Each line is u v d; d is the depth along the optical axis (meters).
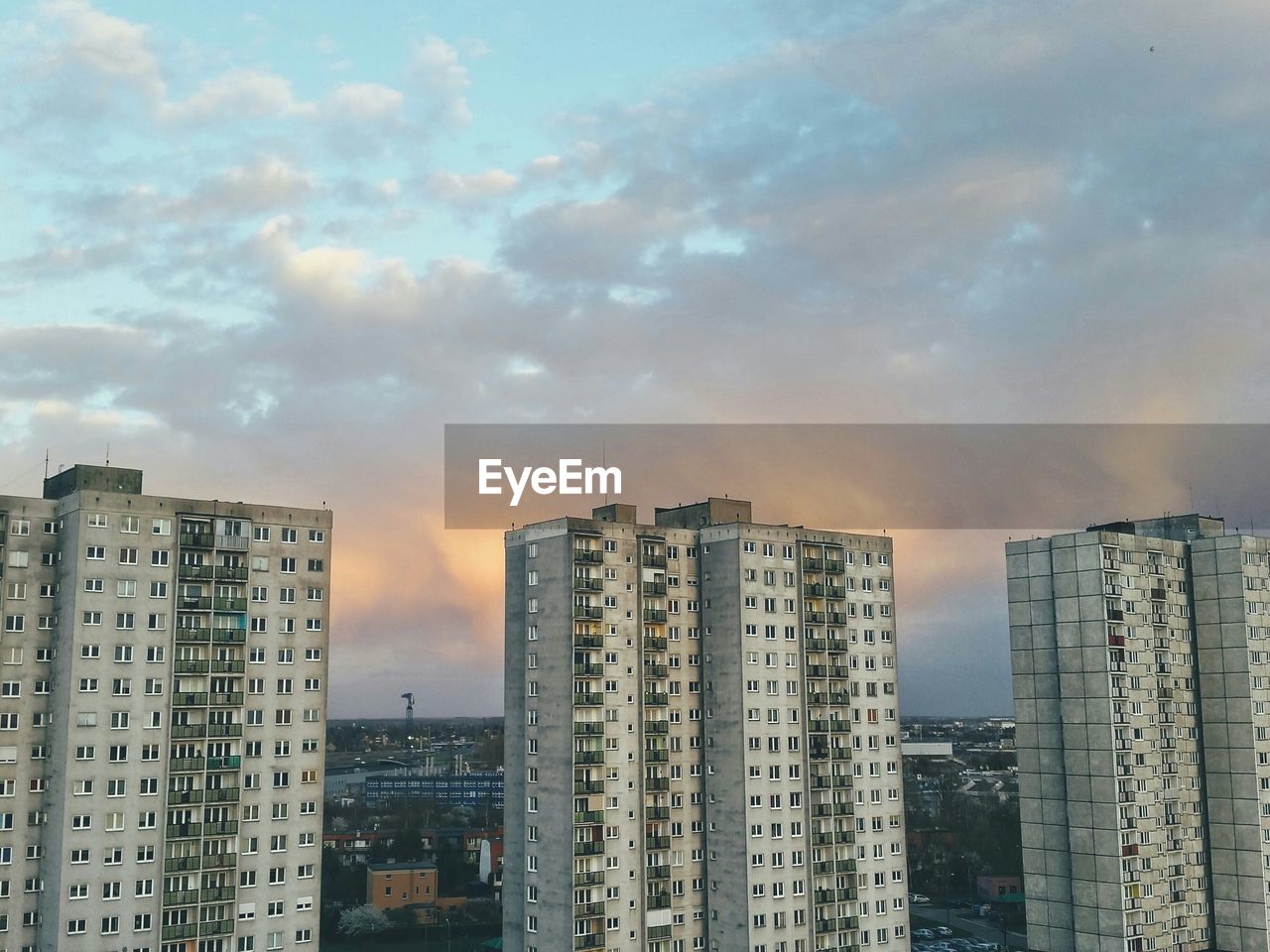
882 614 140.88
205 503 109.69
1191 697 139.88
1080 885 131.62
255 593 111.50
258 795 109.06
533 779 123.50
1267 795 134.62
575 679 120.50
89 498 103.75
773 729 127.94
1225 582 139.38
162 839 103.44
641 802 123.50
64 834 98.88
